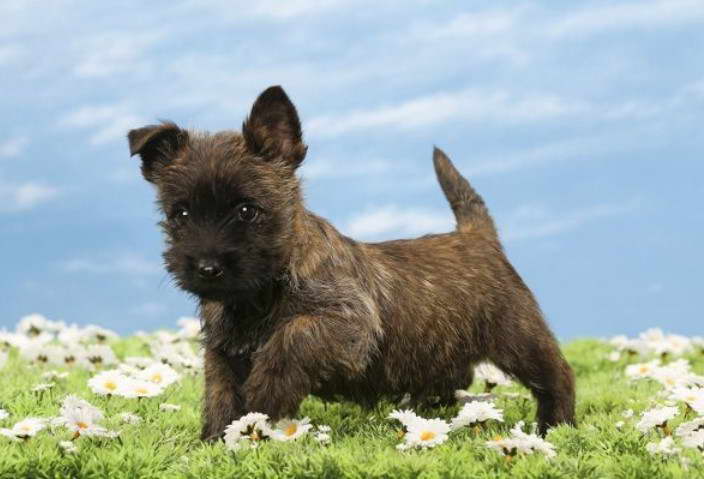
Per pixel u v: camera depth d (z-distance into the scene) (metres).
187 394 7.48
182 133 5.94
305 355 5.68
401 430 5.69
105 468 4.89
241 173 5.63
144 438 5.51
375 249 6.57
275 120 5.90
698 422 5.27
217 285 5.47
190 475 4.84
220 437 5.73
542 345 6.90
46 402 6.74
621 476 4.74
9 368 8.41
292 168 5.90
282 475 4.77
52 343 10.31
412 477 4.70
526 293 7.09
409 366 6.48
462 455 5.00
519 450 4.89
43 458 4.88
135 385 6.12
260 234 5.63
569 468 4.78
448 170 7.66
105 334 10.16
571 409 6.90
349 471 4.76
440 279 6.67
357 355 5.84
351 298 5.88
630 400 7.32
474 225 7.41
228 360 6.04
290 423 5.52
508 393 7.66
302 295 5.78
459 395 7.04
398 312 6.36
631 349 9.85
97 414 5.40
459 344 6.70
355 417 6.90
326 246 5.94
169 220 5.79
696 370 9.36
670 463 4.82
